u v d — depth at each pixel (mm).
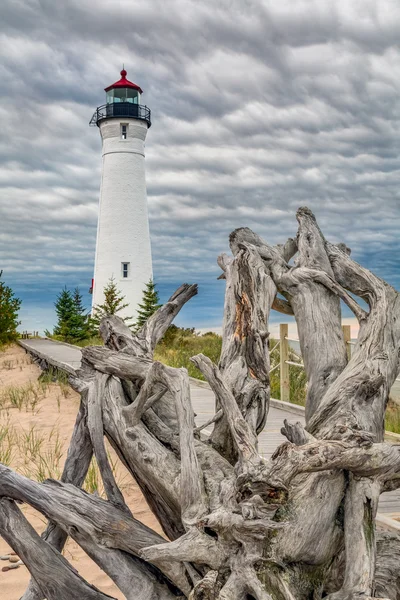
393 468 3629
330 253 5883
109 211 37281
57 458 9039
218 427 4344
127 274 37250
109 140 37344
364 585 3223
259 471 3264
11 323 30594
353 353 4969
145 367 4367
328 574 3600
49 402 14406
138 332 5199
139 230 37562
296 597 3211
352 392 4320
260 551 3178
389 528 4980
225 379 4469
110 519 3809
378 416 4371
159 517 4172
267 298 5281
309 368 5203
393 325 5160
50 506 3807
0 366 22922
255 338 4816
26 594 4059
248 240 6016
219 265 6102
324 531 3447
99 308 34750
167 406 4496
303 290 5508
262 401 4434
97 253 37812
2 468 3910
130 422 4164
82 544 3781
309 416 5004
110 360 4457
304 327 5371
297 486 3543
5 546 5984
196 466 3652
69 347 24953
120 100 38375
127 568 3707
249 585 3049
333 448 3432
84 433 4590
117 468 8508
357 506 3547
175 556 3191
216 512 3234
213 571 3178
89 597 3789
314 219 6246
